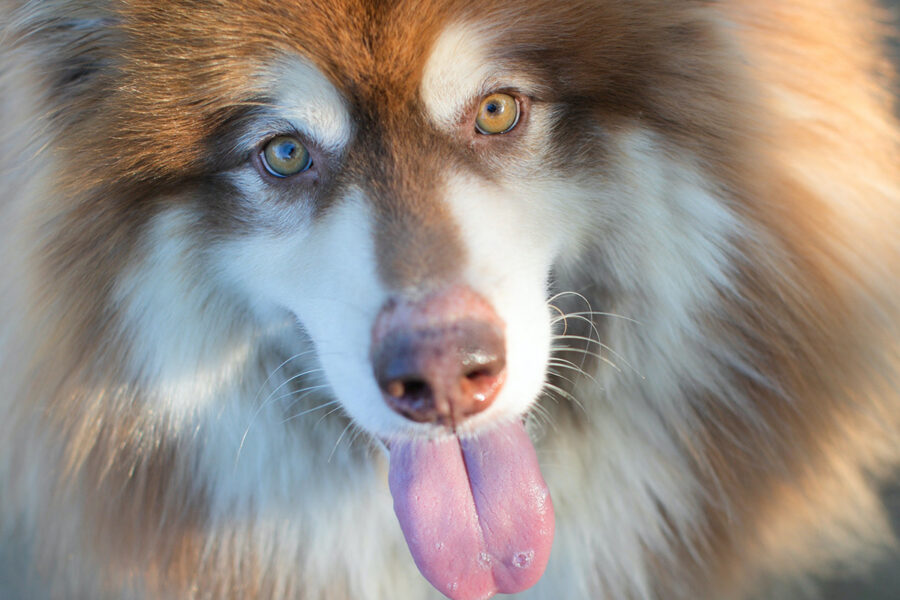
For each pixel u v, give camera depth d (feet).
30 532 10.27
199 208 7.50
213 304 7.95
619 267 7.91
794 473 8.37
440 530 7.66
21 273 7.72
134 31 6.95
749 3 7.34
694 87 7.22
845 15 8.85
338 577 8.87
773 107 7.36
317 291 7.13
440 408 6.27
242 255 7.64
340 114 6.98
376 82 6.79
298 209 7.38
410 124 7.01
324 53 6.70
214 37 6.79
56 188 7.38
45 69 7.29
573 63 7.04
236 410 8.41
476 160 7.14
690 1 7.14
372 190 6.90
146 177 7.23
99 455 8.19
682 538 8.55
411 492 7.72
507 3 6.77
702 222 7.45
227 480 8.47
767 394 7.93
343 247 6.84
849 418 8.43
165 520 8.49
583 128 7.36
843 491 9.17
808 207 7.59
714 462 8.23
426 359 6.11
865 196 7.97
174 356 7.98
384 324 6.28
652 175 7.47
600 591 8.80
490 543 7.70
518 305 6.66
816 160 7.61
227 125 7.06
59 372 7.86
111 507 8.41
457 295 6.24
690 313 7.77
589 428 8.55
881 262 8.09
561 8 6.88
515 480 7.82
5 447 8.66
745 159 7.33
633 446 8.42
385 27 6.63
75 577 9.55
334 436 8.67
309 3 6.63
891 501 11.01
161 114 7.02
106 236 7.40
